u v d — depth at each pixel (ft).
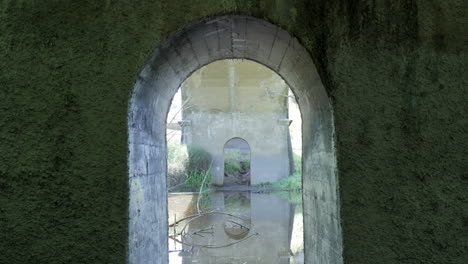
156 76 9.95
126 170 8.21
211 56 12.49
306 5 8.59
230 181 68.39
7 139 8.32
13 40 8.50
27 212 8.20
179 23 8.52
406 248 8.04
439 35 8.50
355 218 8.05
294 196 48.57
